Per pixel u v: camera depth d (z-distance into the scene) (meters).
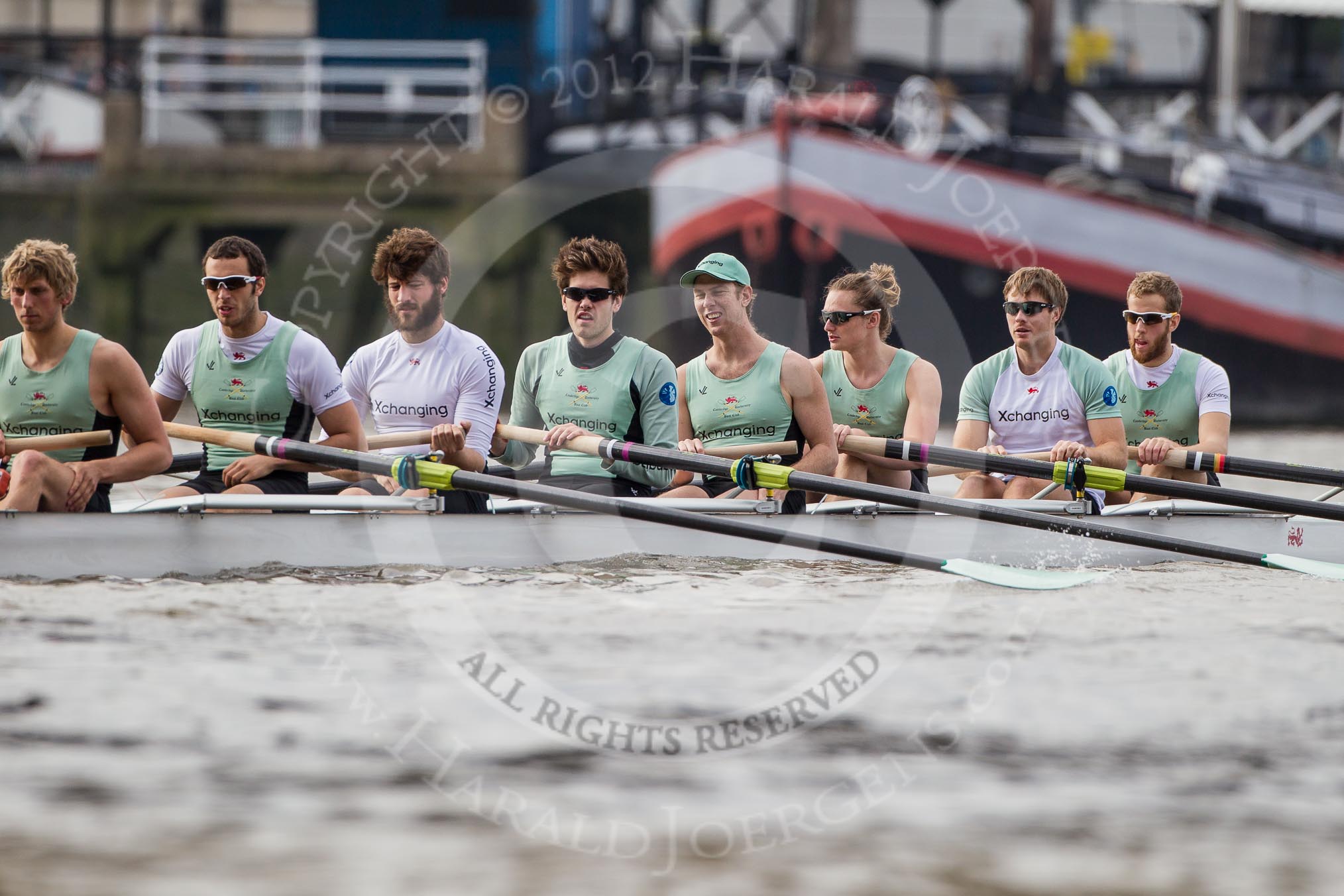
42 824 14.38
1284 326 76.69
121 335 81.81
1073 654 22.36
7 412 26.55
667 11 75.81
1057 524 28.84
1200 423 34.91
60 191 84.81
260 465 27.98
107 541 25.45
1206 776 16.38
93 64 91.25
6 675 19.50
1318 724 18.52
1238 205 75.00
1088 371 32.78
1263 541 32.69
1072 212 71.62
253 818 14.72
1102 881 13.45
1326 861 13.94
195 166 80.38
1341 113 84.50
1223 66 80.31
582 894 13.10
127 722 17.70
